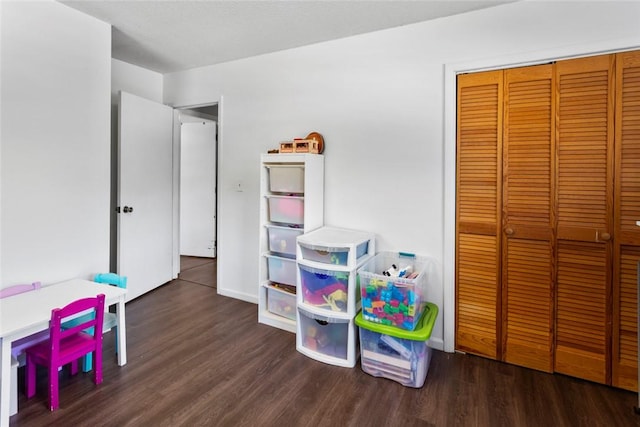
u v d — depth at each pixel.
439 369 2.28
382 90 2.66
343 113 2.83
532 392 2.03
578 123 2.07
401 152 2.61
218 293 3.65
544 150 2.16
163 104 3.85
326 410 1.87
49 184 2.36
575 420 1.79
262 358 2.39
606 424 1.76
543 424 1.77
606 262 2.03
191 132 5.18
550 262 2.18
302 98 3.03
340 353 2.35
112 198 3.46
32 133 2.26
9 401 1.69
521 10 2.18
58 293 2.15
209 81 3.60
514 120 2.24
